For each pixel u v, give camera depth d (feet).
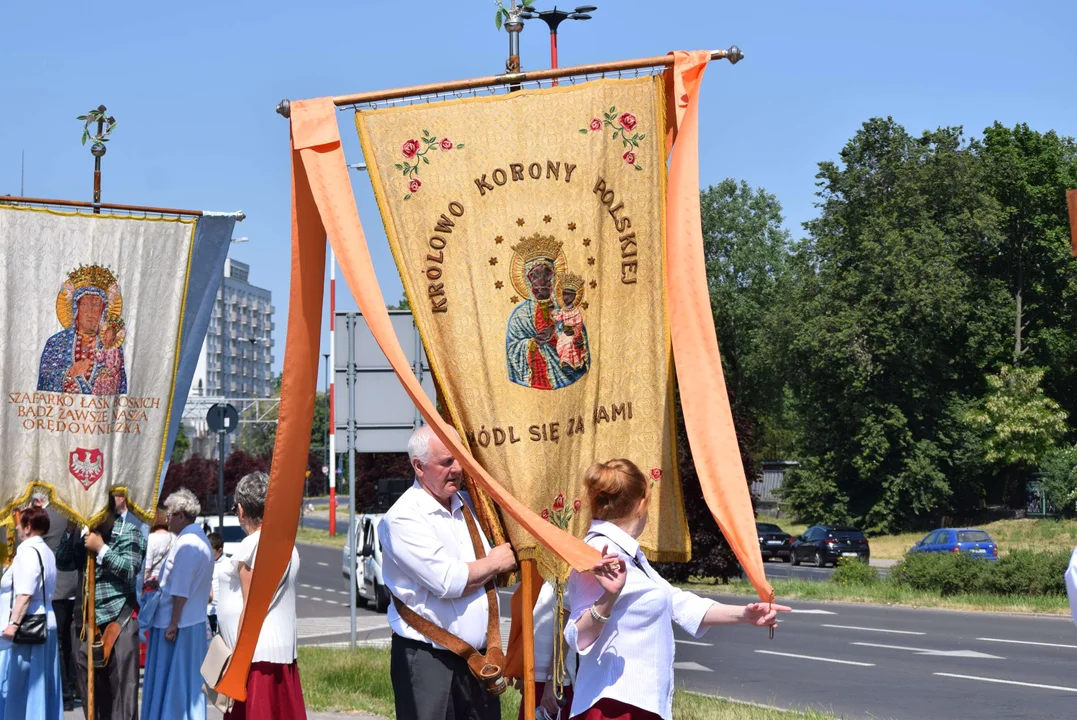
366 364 50.78
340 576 128.36
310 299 17.34
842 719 34.32
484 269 17.52
